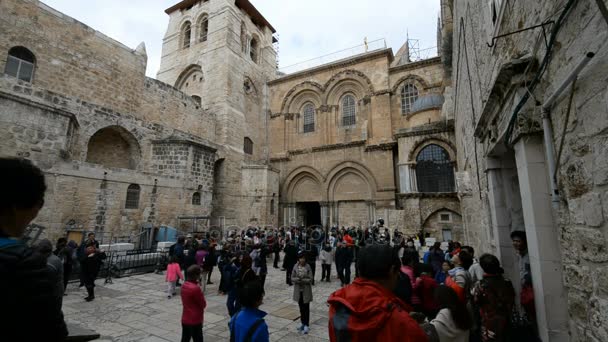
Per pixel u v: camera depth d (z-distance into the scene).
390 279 2.00
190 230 20.55
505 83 4.22
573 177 2.94
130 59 20.97
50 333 1.34
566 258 3.21
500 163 6.32
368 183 27.14
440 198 21.95
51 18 16.88
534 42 3.64
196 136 24.58
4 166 1.49
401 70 28.55
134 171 18.03
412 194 22.55
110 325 7.16
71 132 15.65
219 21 30.52
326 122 30.91
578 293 2.96
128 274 13.07
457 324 2.30
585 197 2.72
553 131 3.36
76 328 4.37
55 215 14.18
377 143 27.34
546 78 3.39
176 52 33.56
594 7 2.42
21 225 1.52
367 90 29.33
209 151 23.38
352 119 30.31
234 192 27.72
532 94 3.71
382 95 28.25
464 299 3.95
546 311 3.46
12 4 15.33
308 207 34.56
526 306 4.01
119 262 13.27
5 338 1.17
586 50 2.55
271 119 33.97
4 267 1.24
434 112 24.38
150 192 18.75
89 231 15.43
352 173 28.14
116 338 6.40
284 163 31.52
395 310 1.73
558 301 3.42
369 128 28.89
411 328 1.63
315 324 7.53
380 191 25.98
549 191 3.66
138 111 21.09
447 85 22.86
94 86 18.58
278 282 12.50
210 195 23.03
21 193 1.47
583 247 2.82
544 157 3.72
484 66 6.76
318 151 29.80
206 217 20.41
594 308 2.65
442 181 22.91
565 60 2.92
